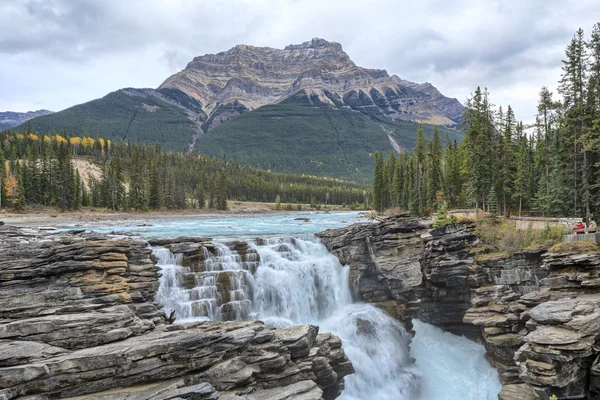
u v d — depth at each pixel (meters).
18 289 24.98
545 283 33.38
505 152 64.06
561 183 53.56
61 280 26.70
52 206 116.56
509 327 33.56
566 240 37.22
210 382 19.80
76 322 20.11
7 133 195.62
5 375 15.95
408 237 43.19
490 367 35.03
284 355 22.77
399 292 41.25
